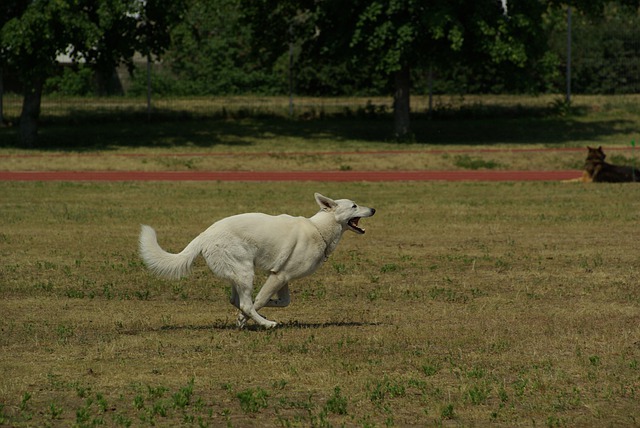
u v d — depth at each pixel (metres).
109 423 6.83
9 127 42.56
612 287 12.48
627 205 21.80
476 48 36.44
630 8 42.16
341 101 49.72
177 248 15.62
